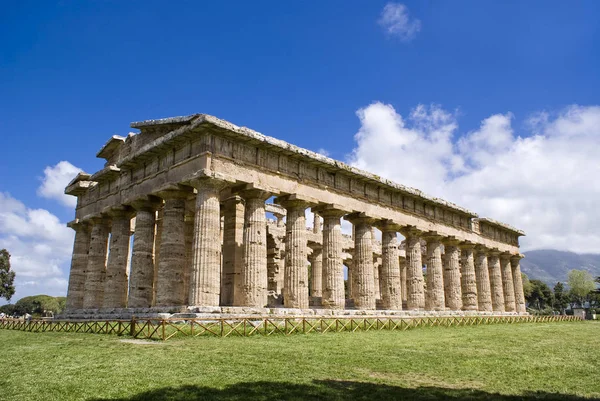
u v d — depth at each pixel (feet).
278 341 75.92
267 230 173.78
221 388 43.27
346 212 134.62
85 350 64.90
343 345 73.36
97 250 141.18
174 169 113.29
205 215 104.27
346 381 47.73
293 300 118.52
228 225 130.00
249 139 111.45
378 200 147.13
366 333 93.50
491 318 152.87
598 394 44.27
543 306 446.60
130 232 148.77
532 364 60.75
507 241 219.61
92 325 100.37
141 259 119.55
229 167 108.17
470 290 188.03
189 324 88.48
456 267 180.75
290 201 121.90
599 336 106.42
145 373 49.37
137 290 117.50
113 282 127.95
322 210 133.18
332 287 128.57
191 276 102.63
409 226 157.79
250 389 43.04
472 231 192.65
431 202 167.02
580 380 51.03
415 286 158.92
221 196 134.00
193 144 109.81
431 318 128.88
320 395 41.65
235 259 125.80
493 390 45.24
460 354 68.23
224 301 125.18
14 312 468.34
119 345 69.15
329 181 132.67
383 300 149.18
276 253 175.22
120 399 39.78
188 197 122.72
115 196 135.03
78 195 157.38
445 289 184.85
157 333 81.05
